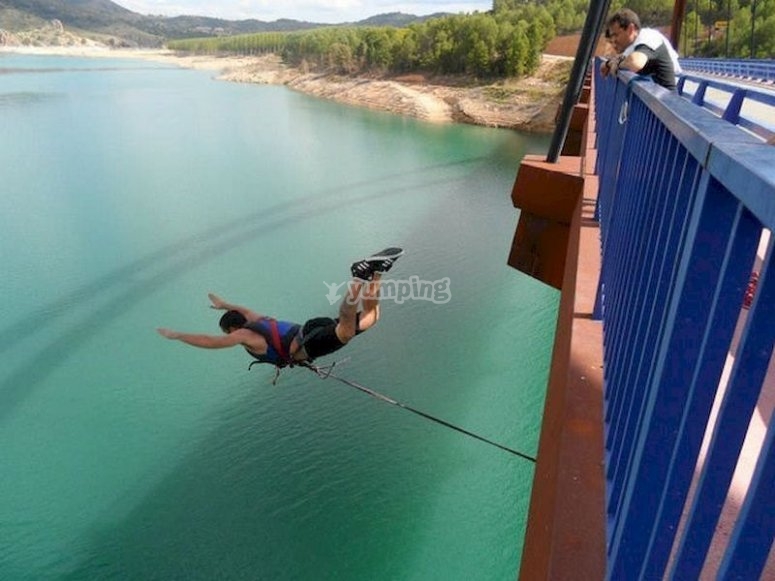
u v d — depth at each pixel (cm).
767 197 90
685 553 137
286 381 2153
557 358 414
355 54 11581
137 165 5556
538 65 8456
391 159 5909
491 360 2305
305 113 8838
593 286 447
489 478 1677
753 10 2906
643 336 229
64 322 2667
